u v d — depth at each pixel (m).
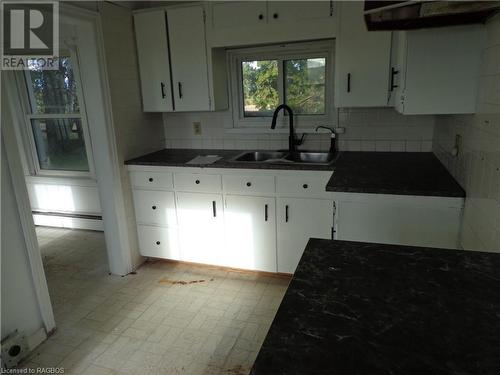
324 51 2.84
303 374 0.64
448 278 0.97
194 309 2.42
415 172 2.19
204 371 1.87
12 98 3.80
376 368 0.66
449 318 0.80
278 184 2.54
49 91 3.72
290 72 3.00
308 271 1.02
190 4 2.73
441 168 2.26
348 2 2.38
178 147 3.39
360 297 0.89
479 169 1.52
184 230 2.89
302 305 0.86
